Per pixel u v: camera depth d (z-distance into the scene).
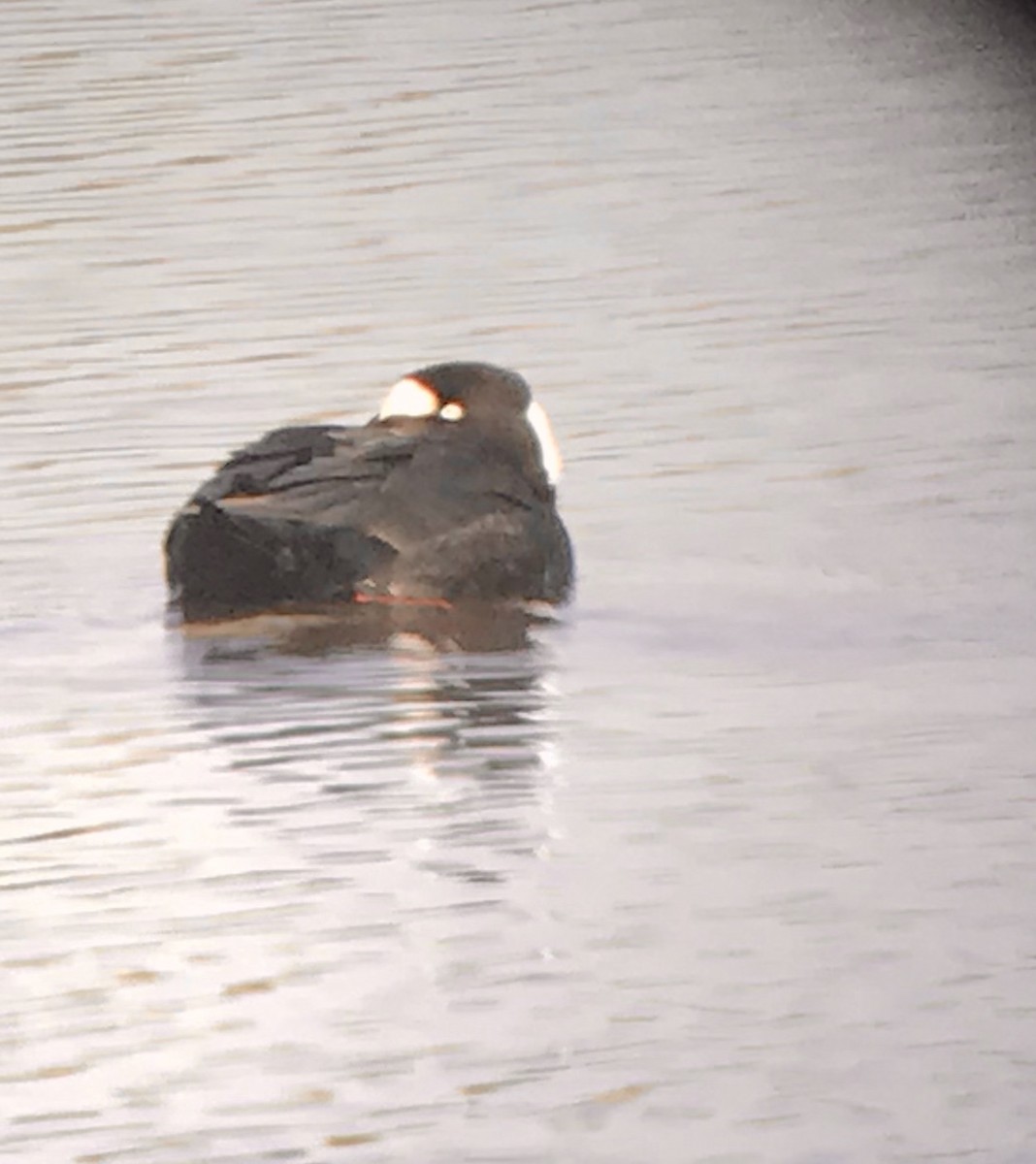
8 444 17.14
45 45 26.62
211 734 12.21
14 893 10.54
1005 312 19.78
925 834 11.03
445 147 23.56
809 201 22.31
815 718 12.44
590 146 23.66
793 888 10.48
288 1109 8.90
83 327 19.47
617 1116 8.83
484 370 15.25
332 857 10.80
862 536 15.53
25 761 11.89
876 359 18.86
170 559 14.10
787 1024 9.39
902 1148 8.59
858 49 26.42
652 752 12.00
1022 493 16.30
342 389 18.25
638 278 20.53
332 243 21.34
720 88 25.25
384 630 13.77
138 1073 9.12
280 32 26.98
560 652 13.45
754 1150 8.61
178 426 17.50
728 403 17.97
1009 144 23.67
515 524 14.24
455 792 11.51
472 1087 9.03
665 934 10.09
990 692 12.84
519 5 27.97
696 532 15.62
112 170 23.08
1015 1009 9.48
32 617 13.95
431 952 9.96
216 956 9.96
